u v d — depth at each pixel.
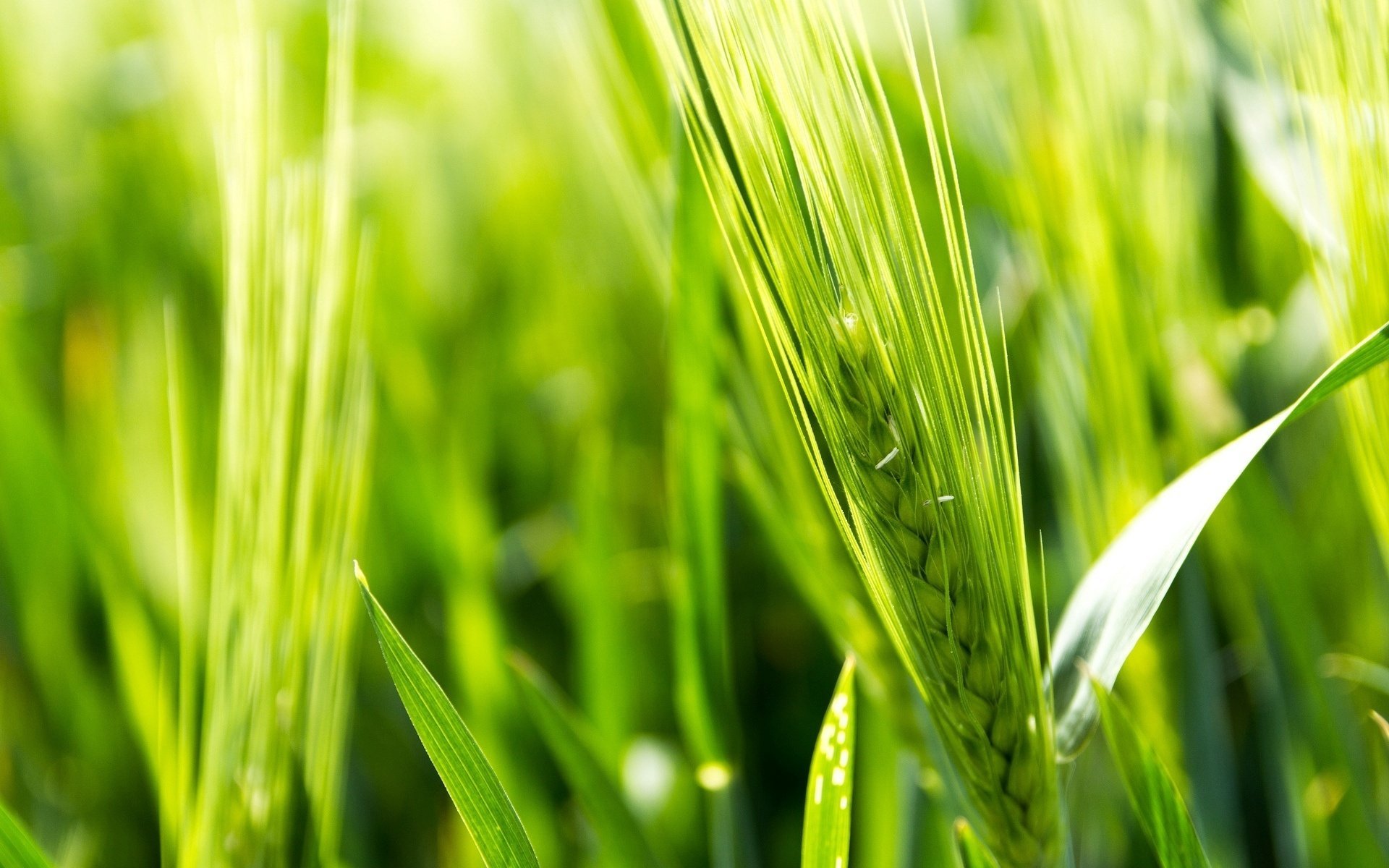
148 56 0.93
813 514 0.38
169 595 0.52
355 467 0.37
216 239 0.65
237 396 0.36
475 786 0.32
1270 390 0.45
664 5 0.33
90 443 0.62
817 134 0.32
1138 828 0.41
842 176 0.32
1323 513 0.44
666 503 0.67
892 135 0.32
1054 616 0.44
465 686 0.48
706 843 0.46
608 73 0.39
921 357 0.32
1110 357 0.40
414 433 0.59
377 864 0.48
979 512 0.32
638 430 0.70
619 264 0.71
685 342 0.38
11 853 0.33
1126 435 0.40
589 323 0.74
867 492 0.32
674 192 0.37
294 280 0.36
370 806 0.48
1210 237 0.45
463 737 0.32
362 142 0.96
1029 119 0.44
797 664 0.59
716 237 0.37
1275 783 0.42
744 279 0.33
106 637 0.56
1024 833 0.33
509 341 0.81
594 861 0.42
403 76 1.10
